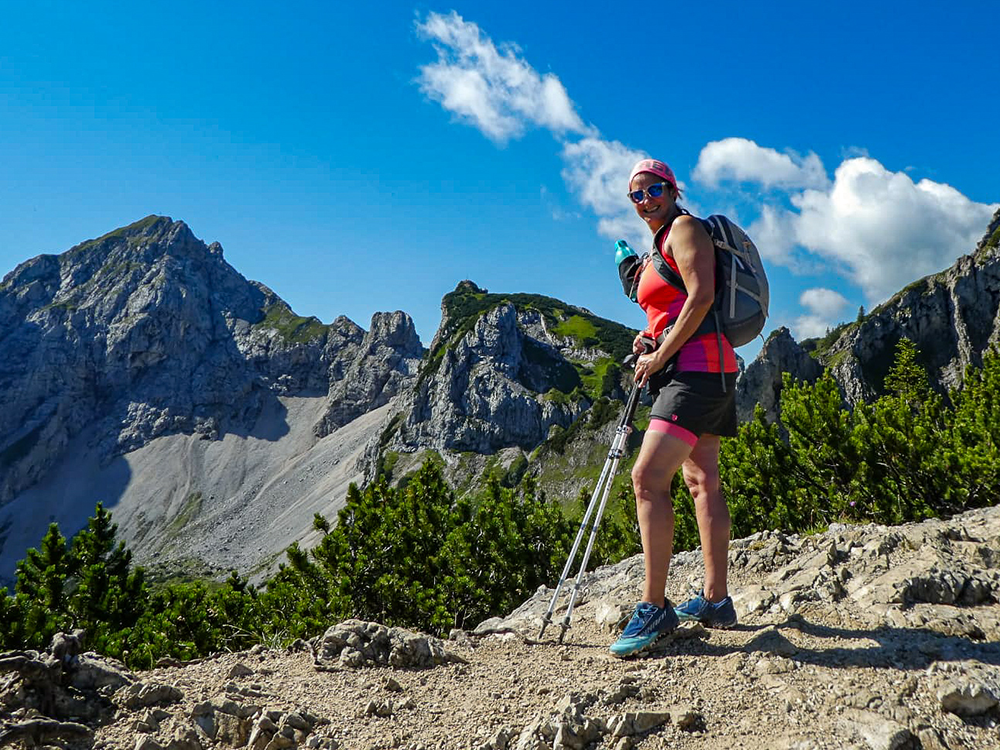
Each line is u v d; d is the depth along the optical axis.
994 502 11.85
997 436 12.29
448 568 15.85
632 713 3.03
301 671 4.00
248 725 3.12
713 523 4.17
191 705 3.26
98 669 3.33
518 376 177.88
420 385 182.12
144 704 3.22
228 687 3.47
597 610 5.07
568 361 185.00
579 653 4.11
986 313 105.50
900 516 12.80
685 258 3.71
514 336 185.75
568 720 3.01
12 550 194.62
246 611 14.46
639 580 5.80
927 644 3.45
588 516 4.26
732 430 4.02
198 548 183.38
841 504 13.49
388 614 14.30
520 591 16.34
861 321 115.25
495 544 16.41
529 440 161.38
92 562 14.89
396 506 17.27
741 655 3.58
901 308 111.56
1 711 2.89
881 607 4.02
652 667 3.65
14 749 2.73
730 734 2.93
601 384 171.50
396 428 181.88
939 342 108.06
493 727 3.14
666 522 3.85
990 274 106.38
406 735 3.12
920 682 3.08
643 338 4.08
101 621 13.62
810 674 3.30
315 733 3.14
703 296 3.64
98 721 3.07
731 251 3.78
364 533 15.76
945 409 17.16
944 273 112.12
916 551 4.64
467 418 167.38
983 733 2.75
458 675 3.86
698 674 3.50
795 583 4.55
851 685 3.13
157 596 14.82
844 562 4.76
